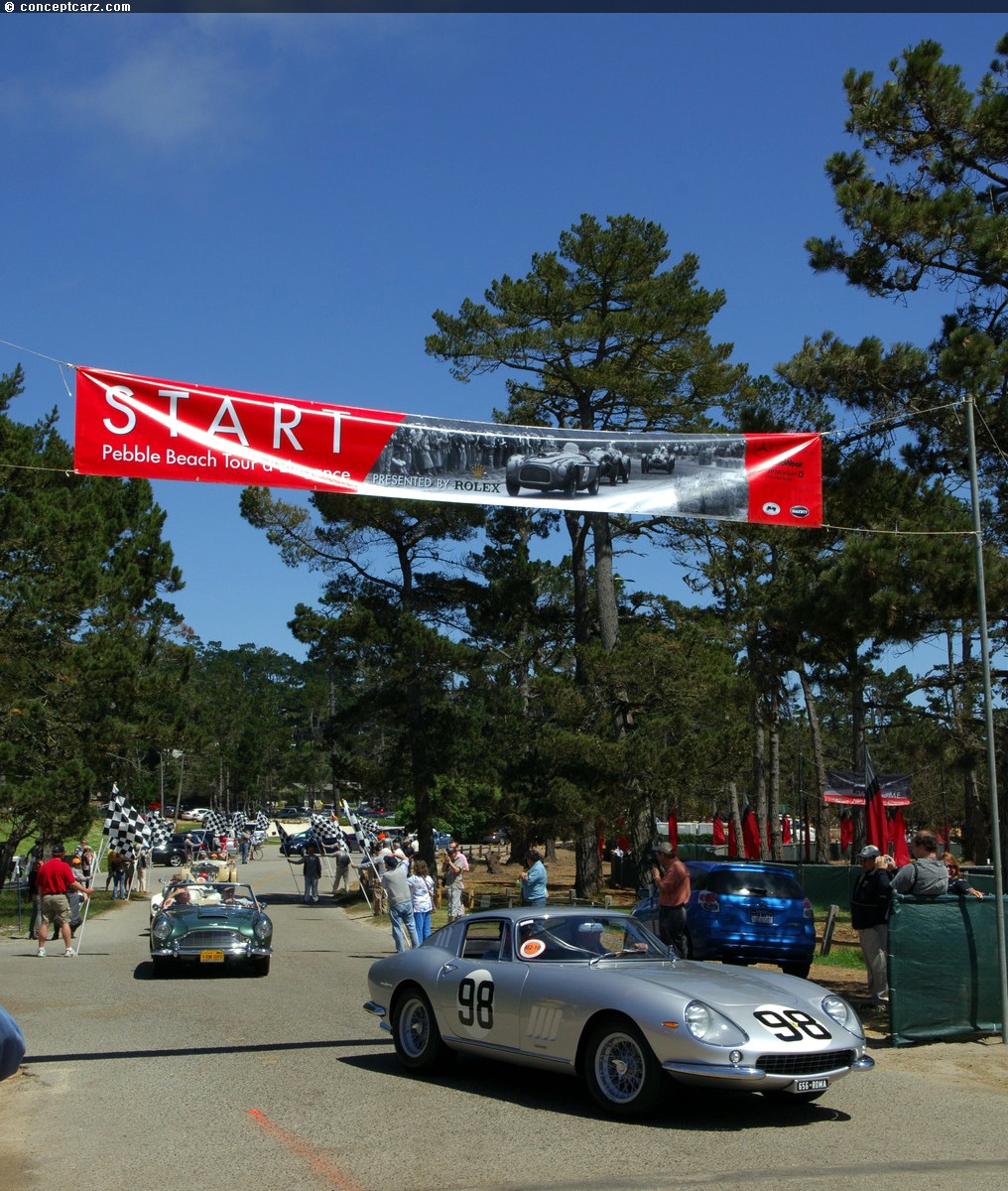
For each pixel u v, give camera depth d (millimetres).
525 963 9016
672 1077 7824
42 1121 8133
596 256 32125
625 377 31266
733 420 33375
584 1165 6926
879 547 13117
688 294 31969
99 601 33656
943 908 11422
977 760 25891
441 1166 6914
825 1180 6637
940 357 14117
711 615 37094
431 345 32094
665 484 11414
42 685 31719
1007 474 14930
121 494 44969
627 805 30906
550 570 42188
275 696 146125
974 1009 11461
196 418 10258
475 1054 9320
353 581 39594
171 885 18719
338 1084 9297
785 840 62281
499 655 39375
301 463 10453
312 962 19578
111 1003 14102
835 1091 9203
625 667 30625
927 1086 9484
